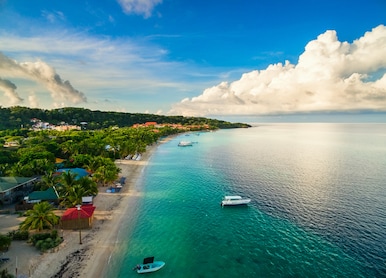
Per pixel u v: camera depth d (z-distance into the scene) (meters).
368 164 115.12
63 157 105.44
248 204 63.09
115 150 121.12
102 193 66.69
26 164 74.88
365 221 52.81
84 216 45.69
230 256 40.28
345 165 113.00
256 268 37.19
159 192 71.69
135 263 37.59
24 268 32.91
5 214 48.81
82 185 56.50
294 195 70.25
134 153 128.00
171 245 43.09
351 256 40.06
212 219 54.16
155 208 59.41
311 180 86.56
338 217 55.03
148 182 82.06
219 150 164.88
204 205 62.38
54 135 162.38
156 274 35.44
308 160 126.56
